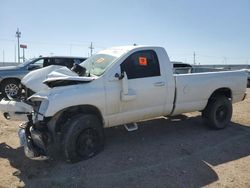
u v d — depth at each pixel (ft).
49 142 17.42
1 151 20.13
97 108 18.70
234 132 24.70
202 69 29.17
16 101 19.43
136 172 16.83
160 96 21.38
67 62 44.45
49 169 17.22
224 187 15.38
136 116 20.61
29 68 42.37
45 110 16.97
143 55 20.79
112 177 16.22
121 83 19.43
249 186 15.55
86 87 18.28
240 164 18.28
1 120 27.94
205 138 22.88
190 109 23.47
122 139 22.39
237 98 26.50
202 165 17.97
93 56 22.21
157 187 15.24
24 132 18.30
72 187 15.21
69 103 17.42
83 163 17.84
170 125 26.37
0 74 41.32
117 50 21.08
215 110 24.58
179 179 16.12
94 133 18.54
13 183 15.66
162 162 18.21
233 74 25.91
